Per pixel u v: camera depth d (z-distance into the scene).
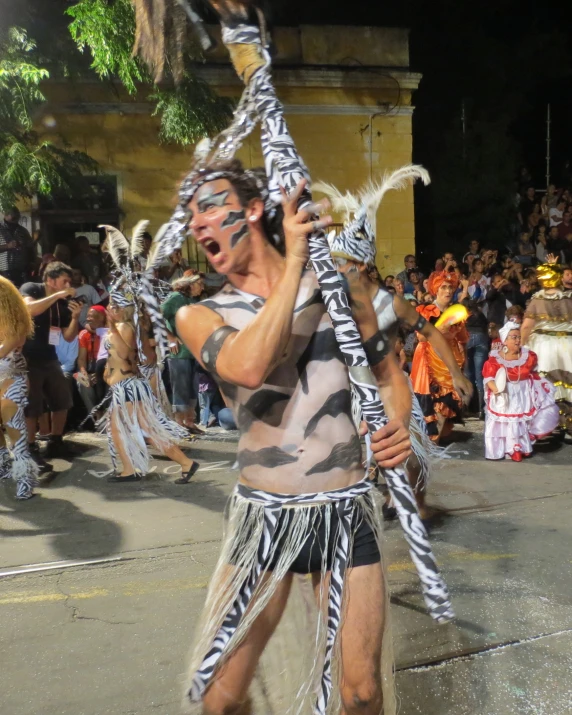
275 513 2.14
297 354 2.16
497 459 7.05
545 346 7.74
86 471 6.91
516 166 17.70
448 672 3.11
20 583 4.29
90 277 11.13
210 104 11.55
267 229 2.24
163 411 6.72
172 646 3.45
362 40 13.49
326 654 2.10
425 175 3.10
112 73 11.67
